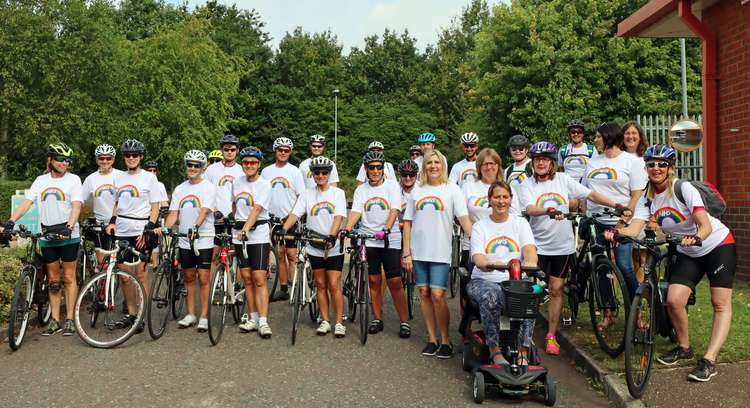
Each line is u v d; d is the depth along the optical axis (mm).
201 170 7234
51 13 27109
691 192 4930
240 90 52594
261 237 6953
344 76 64688
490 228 5422
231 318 7883
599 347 5863
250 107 54219
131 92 31656
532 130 27438
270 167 9109
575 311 6609
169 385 5215
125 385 5215
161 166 32594
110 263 6684
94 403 4793
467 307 5508
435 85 60062
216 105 35375
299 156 54750
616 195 6512
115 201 7496
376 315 7156
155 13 49500
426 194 6125
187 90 32875
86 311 6789
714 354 4918
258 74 56250
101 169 7562
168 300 7141
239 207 7102
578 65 27438
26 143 27500
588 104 26641
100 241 7504
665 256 5293
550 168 6027
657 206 5207
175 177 33344
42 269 7051
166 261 7184
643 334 4742
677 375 4992
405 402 4824
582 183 6895
